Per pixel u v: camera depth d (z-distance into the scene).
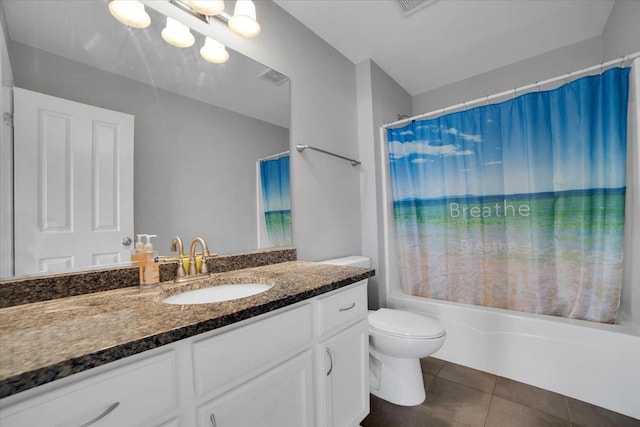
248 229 1.51
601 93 1.54
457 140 2.08
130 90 1.12
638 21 1.54
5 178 0.85
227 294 1.16
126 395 0.57
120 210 1.08
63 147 0.95
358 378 1.24
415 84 2.81
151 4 1.19
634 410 1.38
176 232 1.23
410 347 1.45
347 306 1.18
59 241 0.94
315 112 1.95
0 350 0.53
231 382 0.75
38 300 0.87
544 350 1.63
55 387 0.49
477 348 1.86
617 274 1.51
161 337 0.60
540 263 1.77
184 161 1.27
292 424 0.93
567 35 2.10
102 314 0.74
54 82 0.94
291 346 0.92
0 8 0.85
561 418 1.40
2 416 0.45
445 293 2.14
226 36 1.45
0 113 0.84
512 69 2.47
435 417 1.44
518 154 1.84
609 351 1.45
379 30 1.99
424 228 2.23
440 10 1.81
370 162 2.30
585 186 1.60
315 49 1.98
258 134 1.58
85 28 1.02
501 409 1.48
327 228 2.00
